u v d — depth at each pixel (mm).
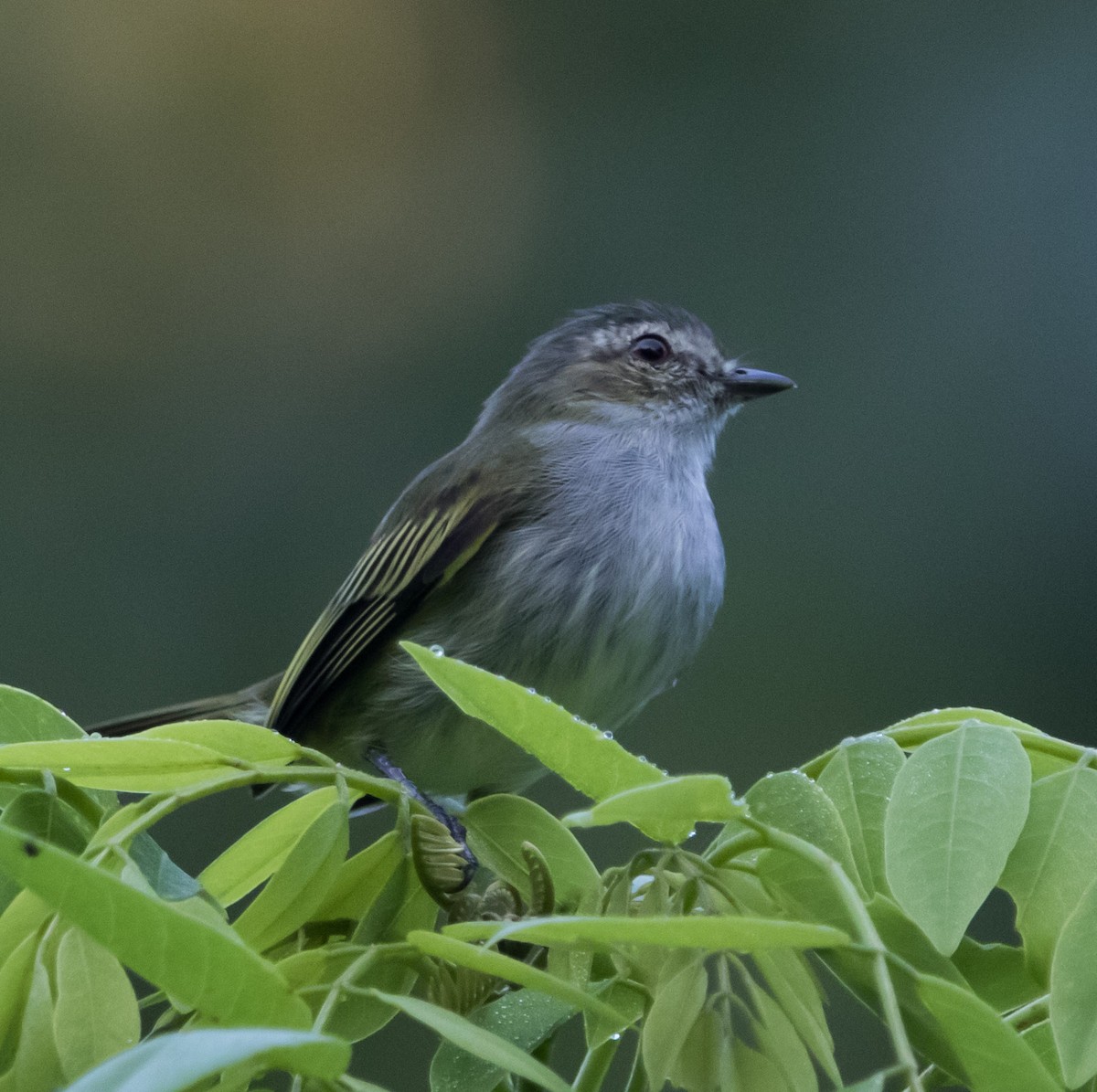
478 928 2883
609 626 7652
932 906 2973
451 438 12906
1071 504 11320
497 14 13602
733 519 11727
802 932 2619
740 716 11359
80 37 13906
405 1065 10156
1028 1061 2658
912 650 11281
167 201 13672
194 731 3510
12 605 12141
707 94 12883
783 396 11953
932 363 11812
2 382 13039
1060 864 3148
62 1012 2797
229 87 13922
